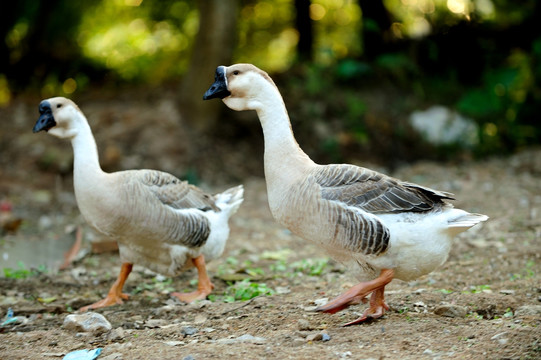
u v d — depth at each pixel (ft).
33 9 65.00
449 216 21.40
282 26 71.67
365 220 20.89
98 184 27.09
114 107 62.08
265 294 27.40
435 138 62.85
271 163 22.70
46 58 67.41
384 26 67.77
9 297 29.17
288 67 66.90
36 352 20.74
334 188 21.45
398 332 20.31
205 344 20.36
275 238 39.96
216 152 58.49
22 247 39.60
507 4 65.87
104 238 37.11
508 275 28.37
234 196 30.96
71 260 35.37
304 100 63.26
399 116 63.98
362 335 20.30
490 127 64.64
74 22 67.15
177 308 25.79
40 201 50.42
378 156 61.31
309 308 24.12
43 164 55.11
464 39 66.49
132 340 21.80
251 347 19.42
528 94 65.57
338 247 21.59
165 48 71.26
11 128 59.26
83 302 28.35
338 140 61.16
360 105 63.36
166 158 56.70
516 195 46.19
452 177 53.21
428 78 67.97
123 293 29.25
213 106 59.52
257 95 22.89
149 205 27.04
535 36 65.98
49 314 26.66
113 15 70.69
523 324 20.21
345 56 70.03
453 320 21.59
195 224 28.04
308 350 18.93
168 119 59.67
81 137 27.76
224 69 23.20
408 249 21.22
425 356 18.08
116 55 69.67
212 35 57.98
